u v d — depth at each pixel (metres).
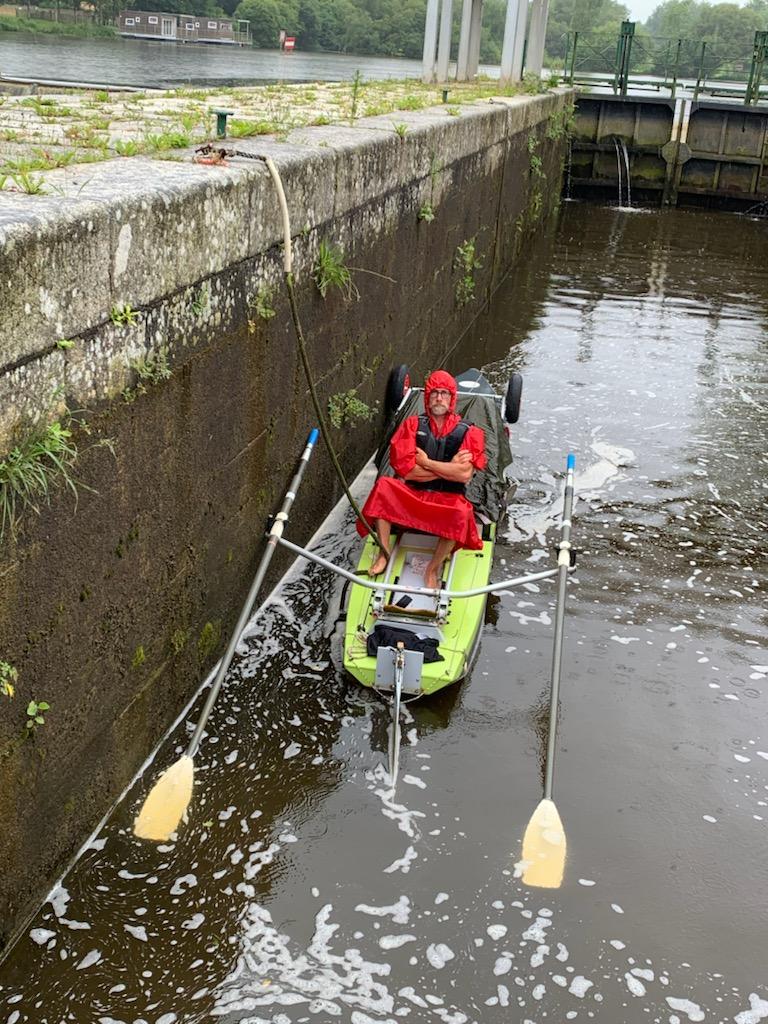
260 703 6.50
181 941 4.87
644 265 19.69
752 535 9.03
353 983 4.73
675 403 12.09
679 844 5.63
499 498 7.89
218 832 5.51
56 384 4.18
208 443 5.91
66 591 4.58
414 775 6.03
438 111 12.91
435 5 19.39
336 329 8.16
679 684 7.00
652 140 26.11
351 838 5.54
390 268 9.66
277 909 5.08
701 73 25.97
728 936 5.09
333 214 7.55
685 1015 4.67
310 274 7.29
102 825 5.39
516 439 10.79
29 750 4.50
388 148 8.84
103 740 5.24
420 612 6.66
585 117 26.28
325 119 9.35
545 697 6.80
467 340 14.30
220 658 6.77
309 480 8.12
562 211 25.22
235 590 6.83
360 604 6.96
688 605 7.93
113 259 4.47
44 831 4.80
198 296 5.44
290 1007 4.60
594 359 13.66
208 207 5.35
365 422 9.57
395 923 5.05
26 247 3.81
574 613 7.75
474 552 7.54
